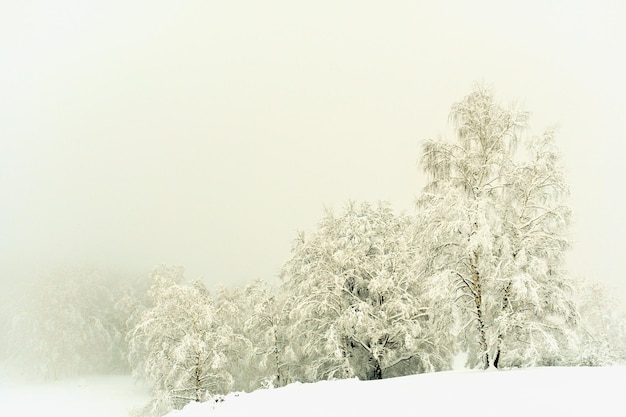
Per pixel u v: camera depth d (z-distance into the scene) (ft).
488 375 39.73
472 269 52.60
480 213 47.78
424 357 68.33
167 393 68.54
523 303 48.62
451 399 27.04
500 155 51.47
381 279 68.59
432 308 54.39
